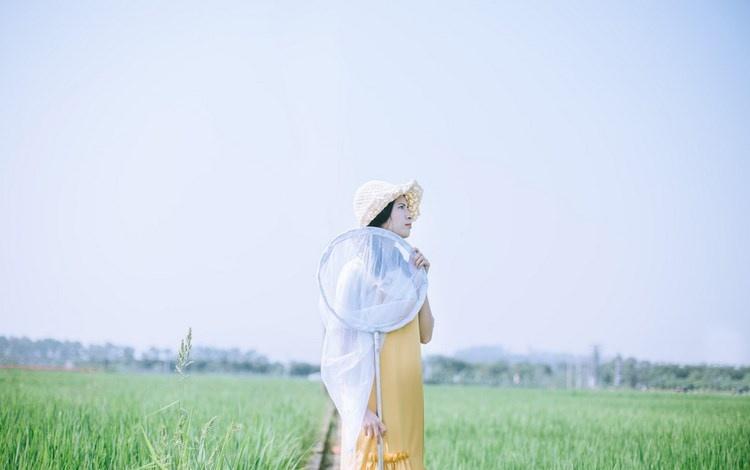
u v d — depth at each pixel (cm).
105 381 1172
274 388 1336
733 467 562
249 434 525
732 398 1162
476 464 578
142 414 679
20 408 677
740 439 661
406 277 362
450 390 1525
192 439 452
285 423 719
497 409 1005
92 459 483
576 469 551
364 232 363
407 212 376
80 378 1241
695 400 1115
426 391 1474
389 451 350
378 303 357
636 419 835
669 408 977
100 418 648
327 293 359
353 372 349
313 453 666
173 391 1016
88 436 550
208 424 415
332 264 364
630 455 596
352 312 353
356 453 354
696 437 674
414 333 363
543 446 644
